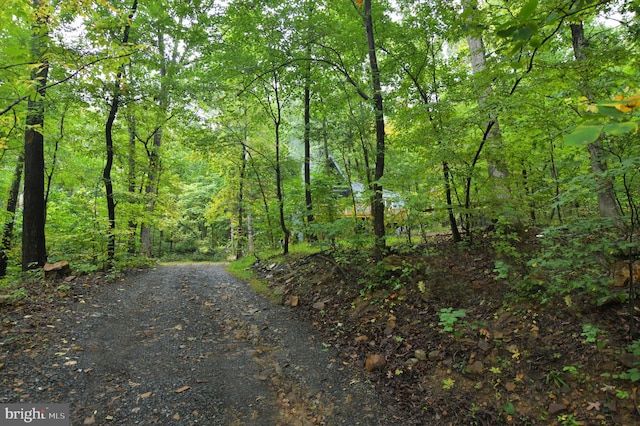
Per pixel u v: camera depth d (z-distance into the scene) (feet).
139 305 21.93
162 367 13.84
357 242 23.17
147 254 57.57
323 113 35.40
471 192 23.54
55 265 27.07
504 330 14.07
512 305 15.33
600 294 13.55
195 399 11.77
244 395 12.28
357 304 19.72
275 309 22.25
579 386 10.87
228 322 19.61
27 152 29.84
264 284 29.04
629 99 3.68
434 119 22.04
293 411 11.56
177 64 36.11
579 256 13.19
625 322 12.26
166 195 54.65
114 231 32.37
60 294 21.59
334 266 24.82
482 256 20.85
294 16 30.01
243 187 55.06
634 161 10.39
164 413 10.90
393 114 26.86
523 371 12.04
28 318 16.94
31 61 14.96
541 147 23.67
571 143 3.57
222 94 40.40
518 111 17.34
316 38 28.07
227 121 44.65
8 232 38.75
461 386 12.26
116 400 11.33
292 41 29.86
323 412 11.55
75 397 11.23
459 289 17.75
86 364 13.38
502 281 17.16
